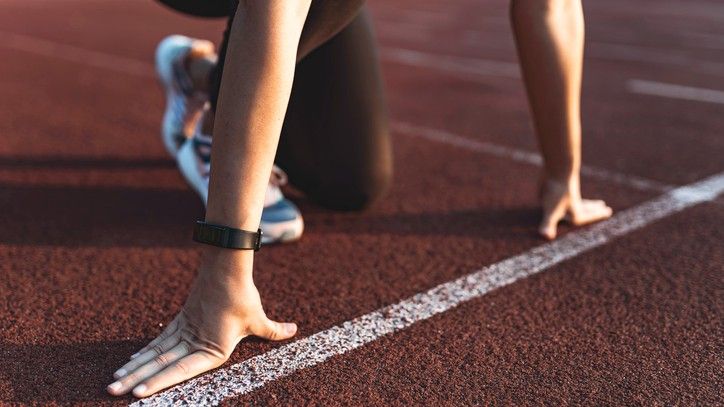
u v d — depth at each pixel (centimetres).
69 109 438
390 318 202
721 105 486
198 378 170
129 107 446
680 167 348
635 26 950
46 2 1080
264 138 163
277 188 260
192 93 316
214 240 165
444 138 397
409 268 235
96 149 357
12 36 732
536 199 301
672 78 587
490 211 287
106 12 969
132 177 318
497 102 492
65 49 661
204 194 274
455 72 604
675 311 209
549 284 225
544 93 244
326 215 281
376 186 267
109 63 598
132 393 163
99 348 184
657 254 248
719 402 167
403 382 171
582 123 433
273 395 165
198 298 171
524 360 182
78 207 282
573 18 237
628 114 458
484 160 357
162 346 171
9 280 221
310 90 244
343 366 177
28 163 332
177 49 321
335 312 205
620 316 206
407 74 589
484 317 204
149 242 252
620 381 175
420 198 301
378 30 872
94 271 229
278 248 249
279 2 160
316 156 256
